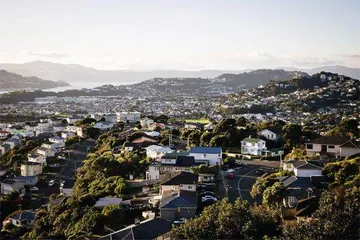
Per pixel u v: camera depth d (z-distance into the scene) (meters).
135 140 95.75
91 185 68.12
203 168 65.25
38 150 107.75
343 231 31.36
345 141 69.88
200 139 91.81
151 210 50.44
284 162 66.25
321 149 70.19
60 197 73.69
